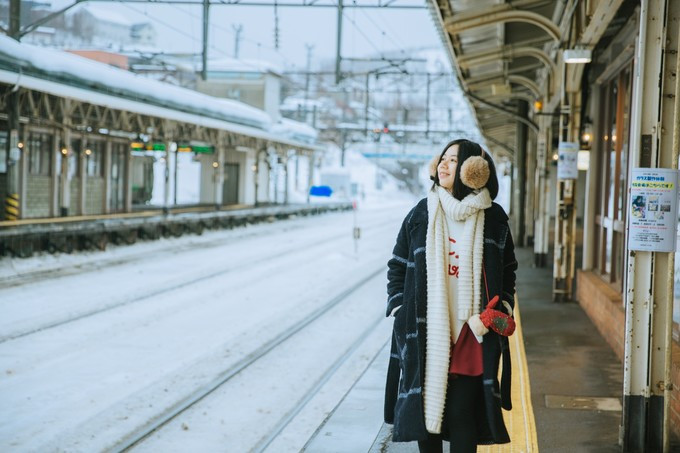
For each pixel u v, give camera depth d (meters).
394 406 3.84
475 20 12.01
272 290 16.30
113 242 24.27
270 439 6.71
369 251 26.67
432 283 3.61
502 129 34.69
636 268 5.56
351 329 12.19
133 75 25.55
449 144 3.82
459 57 15.10
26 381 8.49
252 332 11.59
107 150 29.44
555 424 6.28
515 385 7.46
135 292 15.28
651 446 5.59
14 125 20.55
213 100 33.09
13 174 20.98
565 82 12.38
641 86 5.53
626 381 5.58
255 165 43.06
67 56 21.56
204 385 8.52
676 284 7.00
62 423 7.06
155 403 7.76
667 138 5.54
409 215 3.82
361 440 5.84
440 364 3.55
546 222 18.61
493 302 3.54
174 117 28.09
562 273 12.99
